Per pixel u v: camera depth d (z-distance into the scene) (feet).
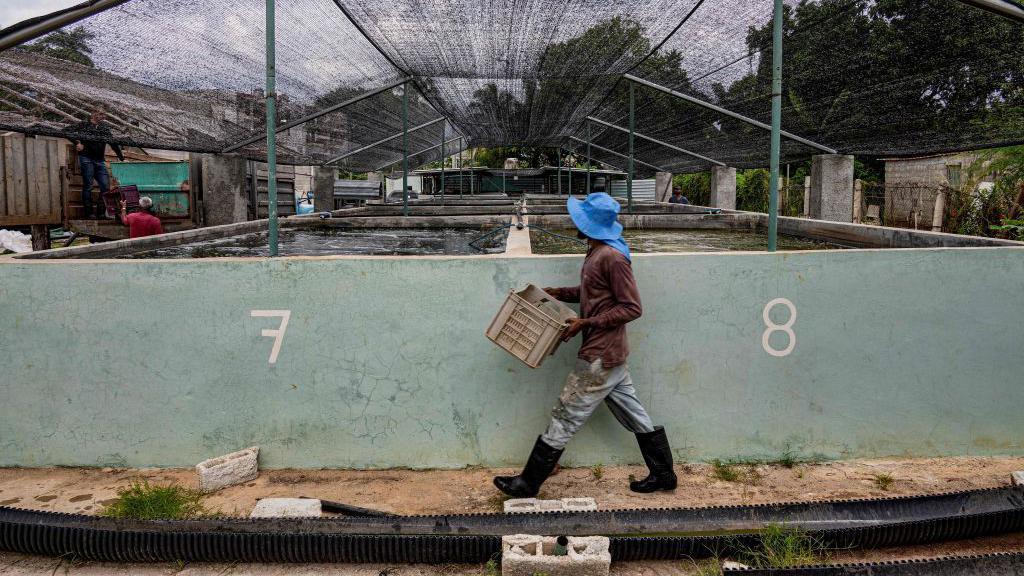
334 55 27.76
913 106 23.79
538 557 9.11
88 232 34.40
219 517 10.75
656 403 12.97
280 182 51.49
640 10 23.27
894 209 56.54
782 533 9.79
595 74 32.30
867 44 21.50
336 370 12.87
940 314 13.12
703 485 12.15
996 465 13.04
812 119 29.40
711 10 23.21
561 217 32.19
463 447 13.01
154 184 36.55
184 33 21.59
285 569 9.66
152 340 12.92
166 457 13.19
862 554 9.80
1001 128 23.17
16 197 31.35
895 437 13.34
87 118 24.32
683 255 12.65
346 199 71.05
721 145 42.47
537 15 23.76
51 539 9.79
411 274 12.60
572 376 11.05
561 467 13.14
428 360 12.81
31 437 13.23
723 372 12.96
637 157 61.57
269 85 13.34
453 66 30.99
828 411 13.17
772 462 13.19
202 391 12.99
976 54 19.24
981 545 9.96
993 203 40.01
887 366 13.16
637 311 10.58
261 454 13.09
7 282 12.84
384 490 12.15
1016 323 13.25
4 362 13.04
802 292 12.87
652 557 9.67
